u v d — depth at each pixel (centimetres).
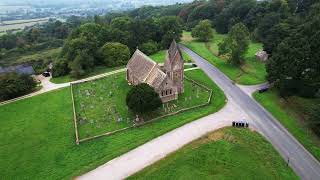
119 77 12619
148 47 15838
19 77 11394
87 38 15138
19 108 10188
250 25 18950
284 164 6744
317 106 7931
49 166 6919
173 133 7906
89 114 9400
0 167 7006
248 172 6431
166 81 9644
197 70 12825
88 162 6950
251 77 11856
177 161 6762
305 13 17338
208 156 6894
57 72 13438
